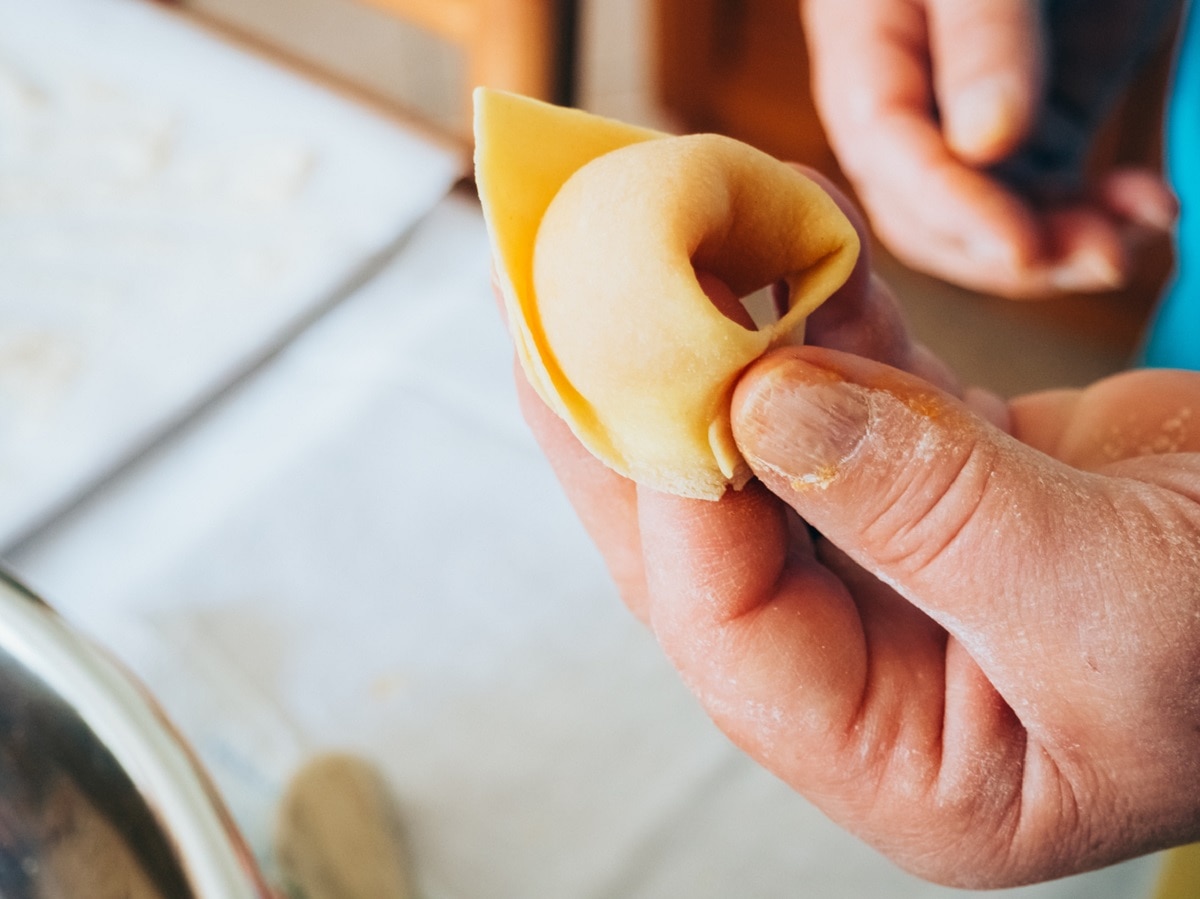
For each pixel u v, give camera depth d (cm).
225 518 34
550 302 21
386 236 40
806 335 25
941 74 33
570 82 47
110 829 22
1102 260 33
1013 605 21
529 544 34
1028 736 23
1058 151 38
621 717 32
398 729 32
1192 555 20
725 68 80
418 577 34
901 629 24
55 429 35
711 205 21
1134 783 22
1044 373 75
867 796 23
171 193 42
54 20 47
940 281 79
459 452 36
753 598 22
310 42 93
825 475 21
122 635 32
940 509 21
